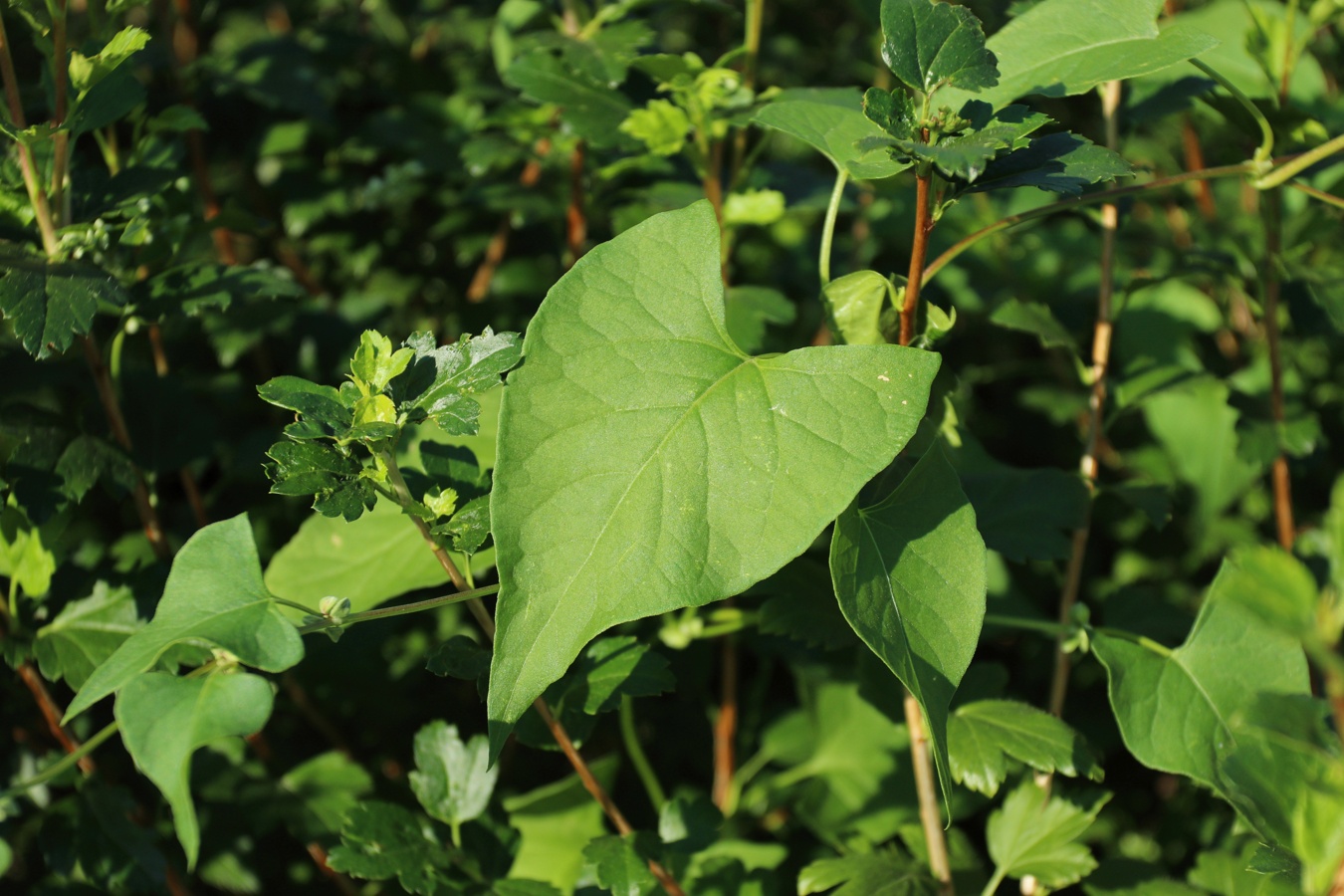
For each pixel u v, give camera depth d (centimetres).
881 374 51
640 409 51
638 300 52
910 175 61
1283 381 72
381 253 76
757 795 66
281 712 65
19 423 57
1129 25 54
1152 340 74
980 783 55
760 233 73
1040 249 81
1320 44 76
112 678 50
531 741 55
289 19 83
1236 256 65
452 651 54
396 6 81
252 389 69
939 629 51
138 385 60
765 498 50
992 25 62
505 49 70
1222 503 73
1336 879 47
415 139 71
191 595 50
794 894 64
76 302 54
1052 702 59
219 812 61
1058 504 59
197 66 68
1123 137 62
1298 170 55
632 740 63
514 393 51
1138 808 69
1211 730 55
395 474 52
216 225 59
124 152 63
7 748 60
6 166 56
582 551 50
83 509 65
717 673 73
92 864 57
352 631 57
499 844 57
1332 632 47
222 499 65
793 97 59
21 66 66
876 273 54
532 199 67
